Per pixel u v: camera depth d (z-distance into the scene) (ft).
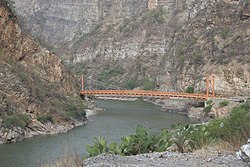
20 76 273.13
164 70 530.68
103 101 457.27
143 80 579.07
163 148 67.00
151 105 431.84
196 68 444.14
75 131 240.53
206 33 479.41
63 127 252.01
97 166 51.60
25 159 155.22
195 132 74.23
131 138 67.97
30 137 217.77
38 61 322.14
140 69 605.73
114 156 58.44
